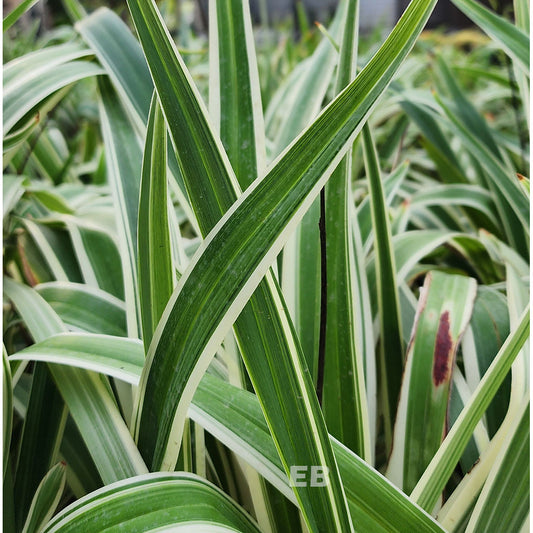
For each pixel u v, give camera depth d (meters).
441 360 0.32
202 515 0.23
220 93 0.28
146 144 0.27
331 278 0.31
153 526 0.22
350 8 0.28
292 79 0.57
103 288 0.37
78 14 0.40
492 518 0.26
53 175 0.55
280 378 0.23
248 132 0.28
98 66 0.36
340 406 0.30
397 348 0.35
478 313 0.36
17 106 0.32
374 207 0.35
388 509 0.25
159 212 0.27
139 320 0.32
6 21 0.33
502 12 0.54
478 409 0.27
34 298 0.33
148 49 0.25
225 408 0.25
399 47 0.22
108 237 0.39
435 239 0.42
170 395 0.24
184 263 0.32
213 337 0.22
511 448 0.27
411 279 0.43
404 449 0.30
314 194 0.21
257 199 0.22
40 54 0.35
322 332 0.30
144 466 0.25
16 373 0.31
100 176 0.61
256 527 0.27
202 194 0.24
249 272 0.22
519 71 0.42
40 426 0.31
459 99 0.54
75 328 0.32
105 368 0.26
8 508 0.28
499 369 0.27
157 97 0.26
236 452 0.24
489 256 0.45
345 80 0.29
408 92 0.53
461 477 0.33
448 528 0.28
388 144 0.63
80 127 0.75
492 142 0.52
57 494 0.28
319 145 0.22
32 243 0.42
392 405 0.35
